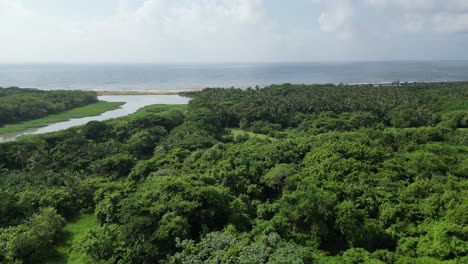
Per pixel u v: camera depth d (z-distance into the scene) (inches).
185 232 1282.0
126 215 1347.2
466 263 1085.8
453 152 2169.0
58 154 2386.8
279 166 1877.5
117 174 2208.4
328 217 1423.5
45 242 1418.6
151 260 1230.3
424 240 1258.6
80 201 1813.5
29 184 1971.0
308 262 1130.0
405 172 1867.6
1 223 1572.3
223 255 1092.5
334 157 1908.2
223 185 1793.8
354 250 1219.2
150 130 3038.9
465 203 1401.3
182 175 1766.7
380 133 2691.9
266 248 1126.4
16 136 3417.8
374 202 1515.7
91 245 1280.8
